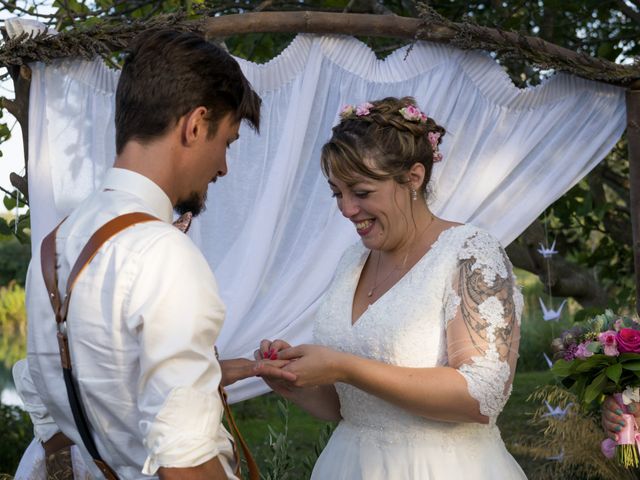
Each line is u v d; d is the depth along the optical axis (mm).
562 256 5844
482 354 1757
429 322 1860
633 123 2977
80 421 1340
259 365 1753
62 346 1324
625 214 5656
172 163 1384
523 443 4090
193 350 1238
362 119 1901
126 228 1305
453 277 1855
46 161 2725
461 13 4512
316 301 2906
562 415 3439
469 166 2980
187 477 1191
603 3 4602
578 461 3412
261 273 2828
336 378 1742
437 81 2959
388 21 2896
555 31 4879
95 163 2754
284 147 2904
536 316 9445
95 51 2682
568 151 3010
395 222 1937
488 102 2992
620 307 4582
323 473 2070
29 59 2693
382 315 1909
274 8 4352
